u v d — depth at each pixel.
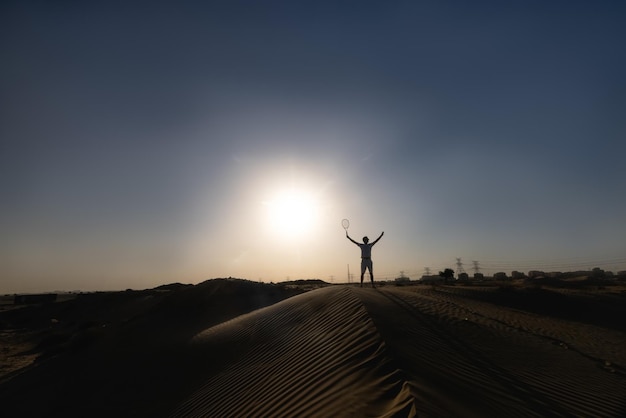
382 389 7.12
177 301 26.31
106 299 54.03
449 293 25.33
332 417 6.46
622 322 22.52
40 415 13.55
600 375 10.69
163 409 10.88
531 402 7.62
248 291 28.30
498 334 13.20
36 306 57.28
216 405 9.53
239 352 13.05
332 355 9.62
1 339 37.88
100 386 14.62
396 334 10.35
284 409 7.60
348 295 15.23
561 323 19.41
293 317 14.59
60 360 19.94
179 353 15.55
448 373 8.17
